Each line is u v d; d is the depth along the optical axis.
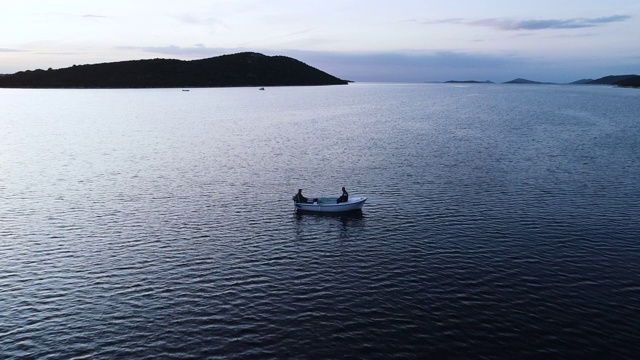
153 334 27.45
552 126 120.56
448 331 27.34
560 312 29.08
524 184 58.94
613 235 41.34
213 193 57.41
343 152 84.44
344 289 32.56
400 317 28.89
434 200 52.81
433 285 32.91
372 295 31.66
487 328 27.58
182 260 37.59
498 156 78.31
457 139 98.94
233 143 97.12
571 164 70.81
